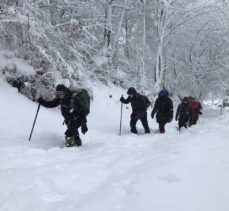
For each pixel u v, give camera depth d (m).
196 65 28.52
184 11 26.98
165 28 27.27
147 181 5.02
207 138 7.83
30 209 4.61
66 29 16.36
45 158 7.07
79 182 5.48
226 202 4.78
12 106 12.67
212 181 5.30
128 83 23.28
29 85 14.23
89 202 4.55
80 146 9.22
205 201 4.66
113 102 19.36
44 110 13.73
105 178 5.69
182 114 14.62
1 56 14.61
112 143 8.76
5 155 7.18
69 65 16.22
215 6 27.11
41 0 16.59
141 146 8.37
